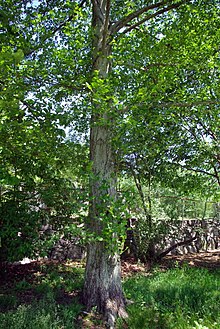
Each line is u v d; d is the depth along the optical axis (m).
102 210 4.36
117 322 4.19
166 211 8.95
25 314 3.82
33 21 5.36
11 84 3.32
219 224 11.32
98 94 3.99
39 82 4.72
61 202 5.85
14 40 4.95
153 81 5.11
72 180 5.82
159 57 5.21
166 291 5.38
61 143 4.34
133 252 8.73
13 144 3.60
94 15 5.73
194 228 10.07
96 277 4.55
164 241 9.20
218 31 5.56
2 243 5.50
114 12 6.26
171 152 7.98
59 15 5.42
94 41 5.43
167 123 7.18
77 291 5.08
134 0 6.00
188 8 5.14
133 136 4.85
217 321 4.15
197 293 5.25
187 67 5.57
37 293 4.97
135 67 5.33
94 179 4.19
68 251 7.90
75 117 4.97
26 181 5.45
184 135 7.83
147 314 4.33
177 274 6.77
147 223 8.02
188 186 8.17
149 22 6.33
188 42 5.35
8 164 4.91
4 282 5.62
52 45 5.44
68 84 5.11
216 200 9.15
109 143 4.77
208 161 8.02
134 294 5.19
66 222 5.95
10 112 2.90
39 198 6.02
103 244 4.59
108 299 4.46
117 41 5.51
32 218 5.66
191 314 4.41
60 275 6.15
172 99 5.37
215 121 6.93
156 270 7.33
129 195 4.39
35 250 5.81
